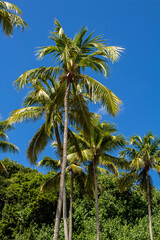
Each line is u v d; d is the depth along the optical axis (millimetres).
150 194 24859
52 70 11805
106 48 10883
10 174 36094
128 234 26500
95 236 25438
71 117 13180
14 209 28422
